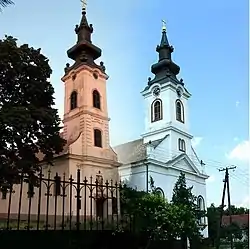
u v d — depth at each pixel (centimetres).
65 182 1200
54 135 2248
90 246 1217
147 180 3938
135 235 1382
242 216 6431
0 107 2027
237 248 3428
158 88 4788
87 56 3969
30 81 2205
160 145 4306
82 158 3497
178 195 3878
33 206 3512
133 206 1686
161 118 4653
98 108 3856
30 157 2105
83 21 4159
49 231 1136
